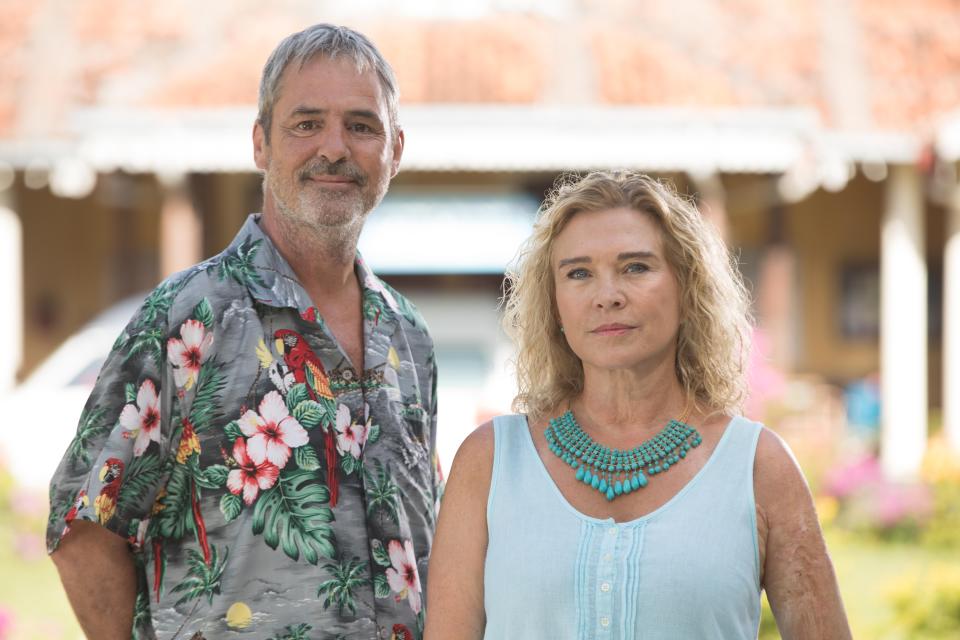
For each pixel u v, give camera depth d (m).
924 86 11.99
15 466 10.66
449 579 2.62
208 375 2.83
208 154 11.16
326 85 2.96
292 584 2.80
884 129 11.31
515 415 2.76
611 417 2.67
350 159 2.96
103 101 11.59
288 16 13.04
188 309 2.83
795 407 11.02
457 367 13.70
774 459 2.55
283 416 2.86
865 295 14.71
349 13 13.12
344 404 2.96
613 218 2.63
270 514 2.81
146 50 12.44
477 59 12.02
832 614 2.49
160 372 2.80
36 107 11.63
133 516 2.77
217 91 11.49
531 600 2.47
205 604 2.79
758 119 11.17
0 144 11.22
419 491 3.08
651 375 2.65
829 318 14.72
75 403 10.85
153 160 11.16
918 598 6.53
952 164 11.20
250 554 2.79
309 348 2.94
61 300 14.70
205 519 2.80
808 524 2.51
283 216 2.99
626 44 12.44
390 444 3.02
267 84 3.02
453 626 2.59
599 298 2.58
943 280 15.05
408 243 13.56
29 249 14.60
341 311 3.10
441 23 12.86
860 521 10.04
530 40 12.47
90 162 11.20
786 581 2.50
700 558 2.44
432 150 11.33
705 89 11.67
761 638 5.74
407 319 3.23
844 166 11.33
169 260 11.68
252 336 2.87
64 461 2.75
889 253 11.70
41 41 12.61
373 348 3.06
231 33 12.73
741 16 13.12
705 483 2.53
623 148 11.30
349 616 2.83
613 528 2.49
